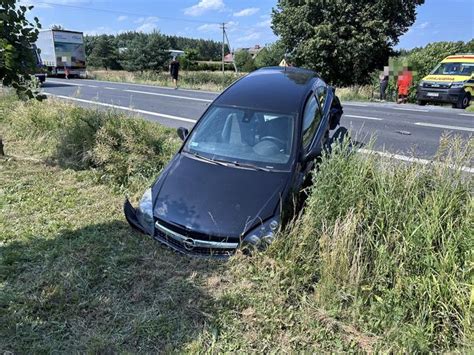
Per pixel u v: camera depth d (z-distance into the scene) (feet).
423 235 10.50
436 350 9.41
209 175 13.85
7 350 8.82
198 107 43.96
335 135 17.80
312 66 98.73
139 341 9.30
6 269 11.57
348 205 11.75
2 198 16.56
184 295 10.79
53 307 10.18
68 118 25.96
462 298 9.59
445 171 11.77
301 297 10.77
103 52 244.63
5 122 29.45
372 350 9.29
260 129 15.37
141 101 48.93
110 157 20.21
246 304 10.52
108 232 13.94
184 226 12.26
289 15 98.43
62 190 17.81
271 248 11.75
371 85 74.95
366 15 92.32
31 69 17.57
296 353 9.11
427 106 53.57
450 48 71.51
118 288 11.03
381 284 10.63
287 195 13.01
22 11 16.79
